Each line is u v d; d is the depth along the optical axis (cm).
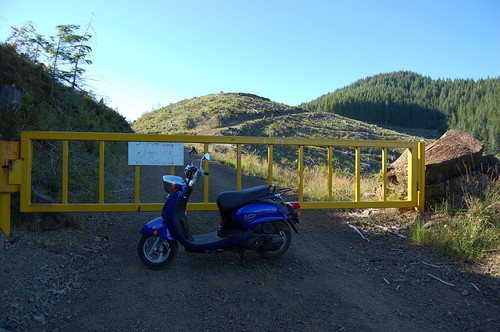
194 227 546
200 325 302
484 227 501
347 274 411
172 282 374
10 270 364
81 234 491
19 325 292
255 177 1157
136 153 494
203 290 359
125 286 361
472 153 618
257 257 451
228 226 423
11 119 584
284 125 4869
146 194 770
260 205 419
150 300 337
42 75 953
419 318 323
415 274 412
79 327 294
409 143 593
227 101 6031
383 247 498
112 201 666
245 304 335
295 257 454
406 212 621
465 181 615
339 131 5403
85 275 382
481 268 420
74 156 764
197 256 447
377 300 354
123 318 308
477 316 327
